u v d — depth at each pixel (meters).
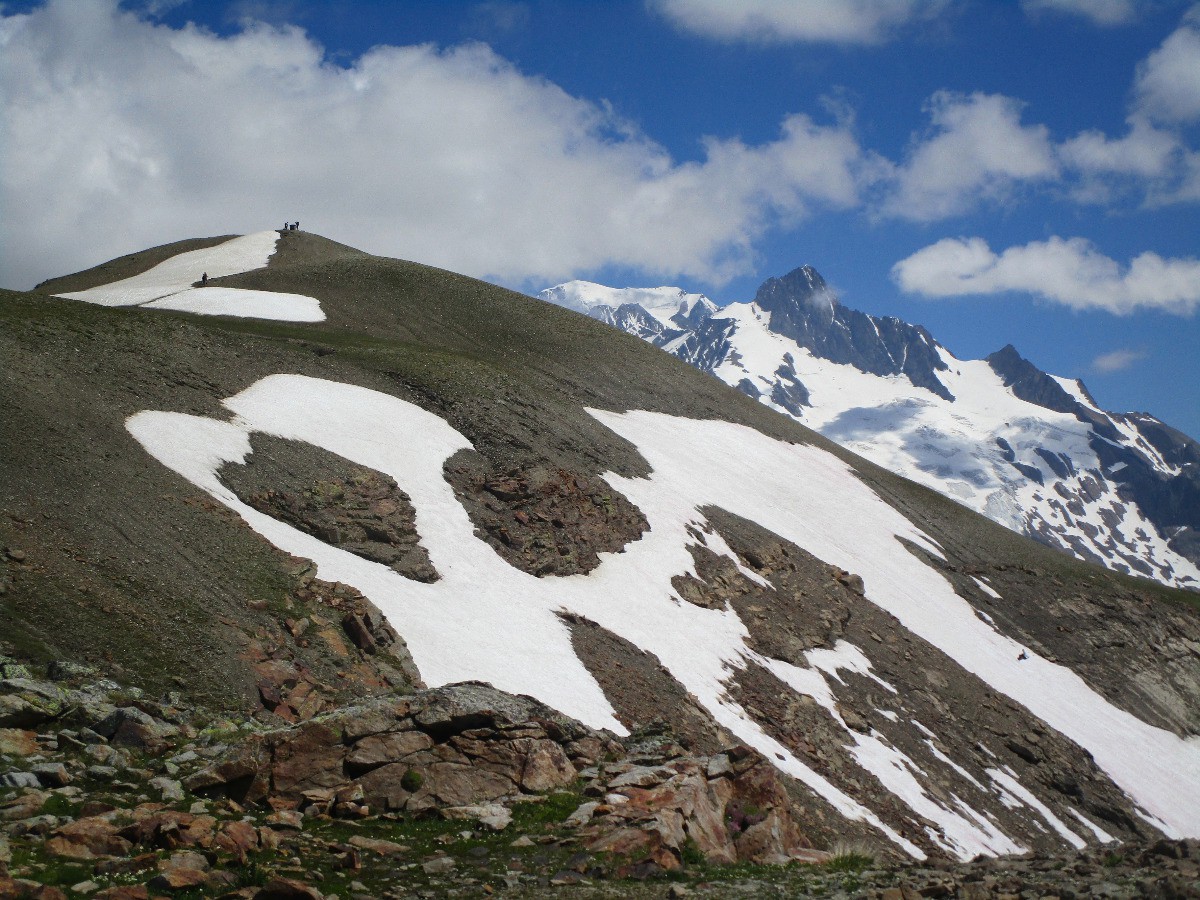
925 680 75.50
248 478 52.41
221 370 65.94
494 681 44.91
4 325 55.00
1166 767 82.19
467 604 53.00
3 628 28.77
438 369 85.38
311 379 72.50
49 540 35.28
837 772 56.56
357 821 19.25
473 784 20.94
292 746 20.34
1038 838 61.41
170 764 20.05
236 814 18.31
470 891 16.36
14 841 15.57
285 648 37.94
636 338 138.00
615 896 16.53
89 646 30.42
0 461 38.97
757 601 73.44
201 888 15.02
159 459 48.09
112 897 14.22
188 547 40.72
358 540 53.50
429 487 63.91
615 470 83.12
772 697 61.38
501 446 75.25
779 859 20.97
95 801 17.61
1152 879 16.61
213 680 32.75
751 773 23.09
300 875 16.02
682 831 19.86
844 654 73.25
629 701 50.72
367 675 39.72
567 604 59.66
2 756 18.86
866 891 16.91
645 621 62.81
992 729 73.25
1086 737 79.69
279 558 44.41
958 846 54.34
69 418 46.66
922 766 63.06
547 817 20.12
